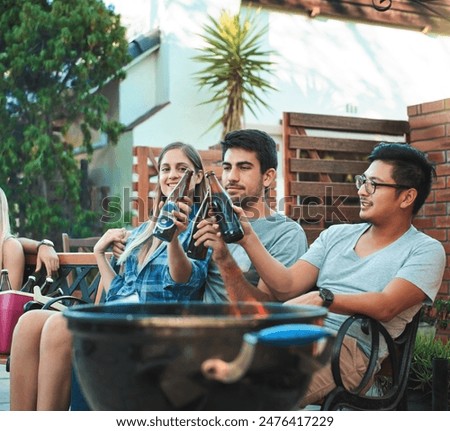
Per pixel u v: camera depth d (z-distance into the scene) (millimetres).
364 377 1827
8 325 2486
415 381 2529
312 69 6512
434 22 6531
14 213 6953
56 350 1846
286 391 1072
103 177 7180
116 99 7230
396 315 1876
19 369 1941
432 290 1891
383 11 6105
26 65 6988
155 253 2201
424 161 2002
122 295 2254
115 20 7031
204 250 2111
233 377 1006
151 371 1011
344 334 1781
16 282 2814
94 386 1085
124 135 6984
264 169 2182
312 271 2107
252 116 6320
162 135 6738
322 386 1854
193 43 6754
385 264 1967
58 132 7293
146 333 996
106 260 2451
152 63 7051
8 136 6980
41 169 6887
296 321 1077
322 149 4430
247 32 6227
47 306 2207
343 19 6562
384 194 1990
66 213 7047
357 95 6602
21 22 6961
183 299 2129
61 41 6836
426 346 2688
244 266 2152
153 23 7164
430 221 4082
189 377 1006
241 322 1007
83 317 1045
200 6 6750
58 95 7016
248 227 1928
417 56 6605
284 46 6445
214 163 4922
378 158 2021
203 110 6703
